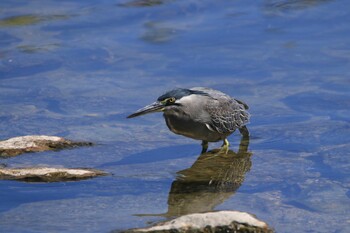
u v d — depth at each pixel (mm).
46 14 22812
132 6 23250
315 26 21328
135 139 14648
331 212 10859
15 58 19531
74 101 16812
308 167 12867
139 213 10859
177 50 19922
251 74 18250
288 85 17484
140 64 19078
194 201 11359
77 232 10156
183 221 9805
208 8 22984
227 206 11125
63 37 21062
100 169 12938
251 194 11656
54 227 10367
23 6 23516
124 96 17062
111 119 15781
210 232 9688
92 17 22516
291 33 20875
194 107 13875
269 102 16516
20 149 13711
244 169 12898
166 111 13781
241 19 22000
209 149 14250
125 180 12359
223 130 14203
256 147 14141
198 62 19062
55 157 13531
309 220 10555
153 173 12742
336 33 20781
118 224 10398
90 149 14016
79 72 18703
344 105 16094
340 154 13438
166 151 14008
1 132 14977
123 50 20047
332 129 14773
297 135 14586
